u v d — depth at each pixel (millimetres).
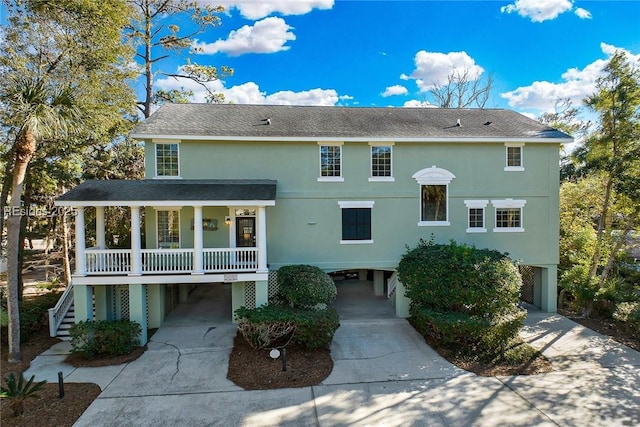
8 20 14359
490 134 15516
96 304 13445
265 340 11352
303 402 8641
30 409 8273
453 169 15594
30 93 10484
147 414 8125
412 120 16906
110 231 21609
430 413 8164
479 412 8188
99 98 16859
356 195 15219
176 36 25625
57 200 11773
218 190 13453
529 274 17484
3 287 17344
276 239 14977
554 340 12594
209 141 14617
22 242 16516
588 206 18109
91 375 10078
